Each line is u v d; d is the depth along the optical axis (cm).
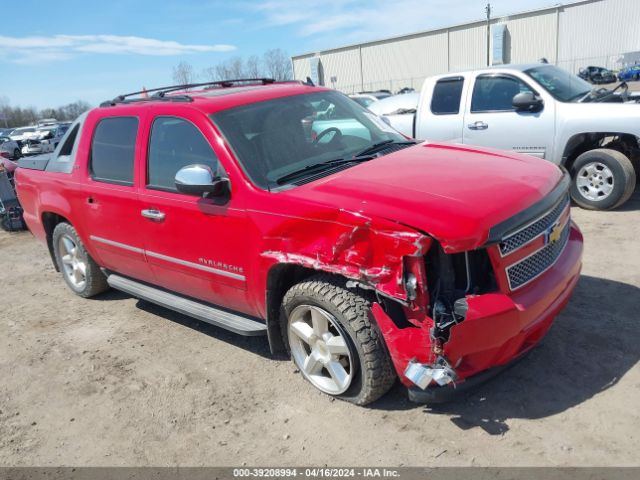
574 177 698
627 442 282
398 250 279
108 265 517
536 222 310
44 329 515
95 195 472
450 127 786
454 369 288
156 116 420
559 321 405
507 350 297
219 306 421
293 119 406
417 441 303
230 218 357
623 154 684
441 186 315
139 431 345
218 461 309
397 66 5116
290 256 327
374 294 315
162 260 428
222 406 359
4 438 356
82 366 435
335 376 338
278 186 346
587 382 333
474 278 293
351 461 295
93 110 506
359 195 308
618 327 390
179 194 393
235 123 382
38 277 682
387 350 311
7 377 433
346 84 5497
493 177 331
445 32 4747
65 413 375
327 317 327
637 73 3325
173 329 484
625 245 548
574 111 685
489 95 756
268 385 376
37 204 565
